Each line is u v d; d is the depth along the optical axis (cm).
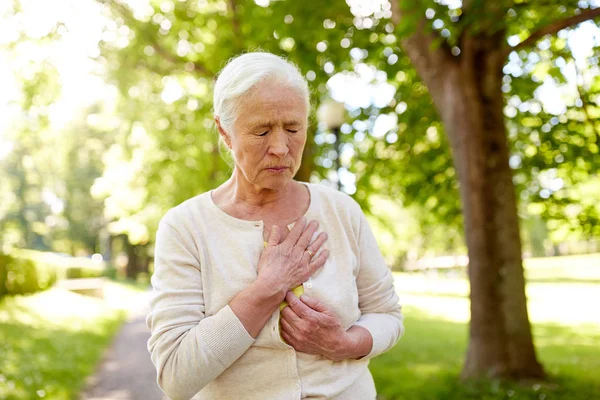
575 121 743
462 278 3906
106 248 4091
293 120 150
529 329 611
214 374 146
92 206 3425
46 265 1678
